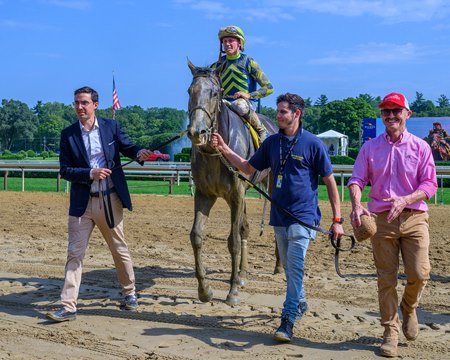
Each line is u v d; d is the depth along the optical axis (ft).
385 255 14.05
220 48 22.06
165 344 14.58
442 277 22.47
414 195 13.56
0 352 13.85
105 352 13.96
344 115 255.91
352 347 14.46
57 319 16.38
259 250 28.30
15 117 276.62
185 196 49.29
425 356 13.83
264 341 14.88
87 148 16.96
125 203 17.16
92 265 24.54
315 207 15.02
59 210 42.01
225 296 19.66
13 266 24.16
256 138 21.52
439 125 106.01
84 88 16.88
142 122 299.79
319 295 19.63
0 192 51.44
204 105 17.43
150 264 25.03
